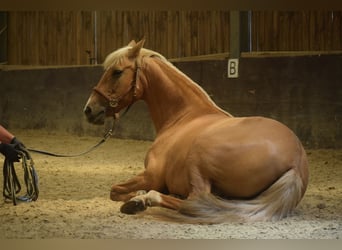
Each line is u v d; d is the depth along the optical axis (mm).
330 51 12555
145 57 6926
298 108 12383
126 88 6844
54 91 15906
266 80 12711
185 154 6133
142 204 5844
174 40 15305
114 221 5766
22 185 8453
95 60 16344
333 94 11984
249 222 5605
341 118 11914
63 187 8203
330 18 13516
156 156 6574
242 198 5891
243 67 12953
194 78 13625
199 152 5895
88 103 6902
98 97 6883
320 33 13609
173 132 6645
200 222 5590
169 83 6832
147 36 15695
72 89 15555
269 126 5953
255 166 5727
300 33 13758
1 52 17047
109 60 6914
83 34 16406
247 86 12922
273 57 12625
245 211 5645
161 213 5809
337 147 11992
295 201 5742
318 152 11820
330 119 12039
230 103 13148
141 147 13281
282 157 5746
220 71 13258
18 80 16578
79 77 15398
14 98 16672
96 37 16312
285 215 5785
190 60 13930
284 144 5816
